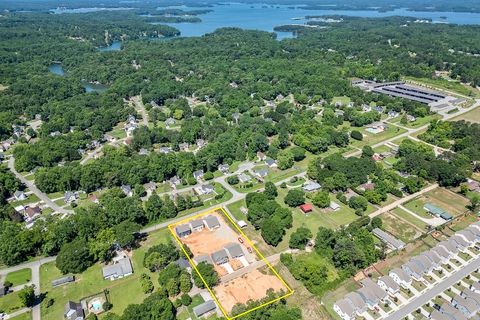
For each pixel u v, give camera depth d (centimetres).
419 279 14825
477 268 15412
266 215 18162
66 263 15325
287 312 13288
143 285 14462
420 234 17612
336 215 19038
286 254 15975
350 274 15125
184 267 15325
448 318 12912
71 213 19625
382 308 13712
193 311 13512
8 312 13738
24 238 16238
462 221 18488
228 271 15512
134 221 18212
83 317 13450
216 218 18550
